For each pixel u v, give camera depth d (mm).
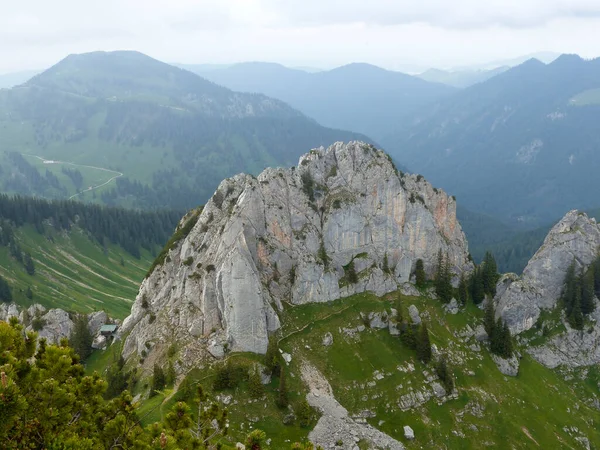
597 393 147125
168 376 110375
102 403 43219
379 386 122875
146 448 38094
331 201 156500
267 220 143500
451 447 114625
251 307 121312
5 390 27906
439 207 171250
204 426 49844
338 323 136375
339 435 107125
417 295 153375
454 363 135375
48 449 32500
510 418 125375
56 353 40406
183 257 146500
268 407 107938
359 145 167000
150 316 137875
